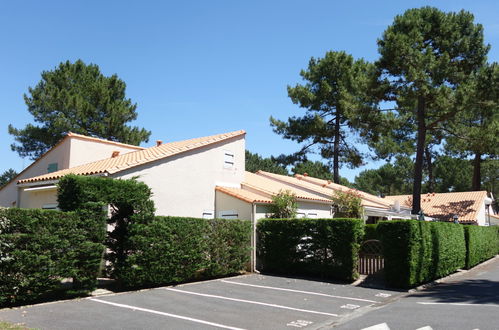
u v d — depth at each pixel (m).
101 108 37.12
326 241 16.44
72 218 10.88
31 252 9.88
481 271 20.78
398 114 30.62
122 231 12.78
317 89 38.38
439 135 34.22
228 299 11.70
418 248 15.02
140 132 38.62
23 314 8.95
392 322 9.17
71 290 10.98
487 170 55.94
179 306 10.51
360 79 28.36
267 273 17.64
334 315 10.17
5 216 9.55
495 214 54.81
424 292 14.18
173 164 17.36
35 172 24.25
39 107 35.53
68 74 37.53
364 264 16.80
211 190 19.20
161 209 16.58
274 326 8.86
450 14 27.27
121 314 9.38
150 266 12.66
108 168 15.55
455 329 8.33
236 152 21.14
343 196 23.31
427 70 25.45
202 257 14.69
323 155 39.25
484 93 24.61
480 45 26.45
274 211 19.05
